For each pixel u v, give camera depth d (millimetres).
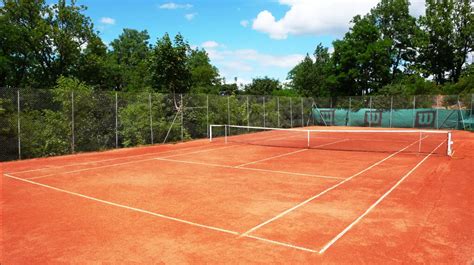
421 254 6062
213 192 10391
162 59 28516
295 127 36844
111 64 50688
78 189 10875
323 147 21125
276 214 8289
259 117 32188
